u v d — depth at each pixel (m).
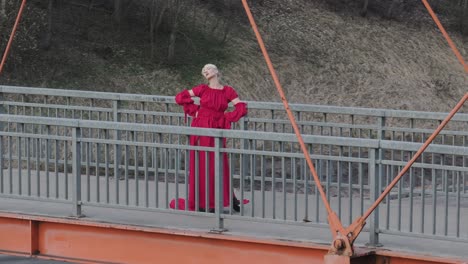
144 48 50.78
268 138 11.91
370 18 61.41
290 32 57.31
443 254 11.13
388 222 11.60
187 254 12.34
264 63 53.31
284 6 59.88
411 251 11.30
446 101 56.72
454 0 65.62
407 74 57.44
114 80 47.72
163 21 52.44
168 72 49.56
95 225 12.79
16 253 13.44
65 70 47.12
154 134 17.23
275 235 12.08
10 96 42.56
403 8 63.56
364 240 11.98
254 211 13.20
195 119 13.94
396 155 36.03
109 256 12.86
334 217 11.16
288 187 23.97
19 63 45.97
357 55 57.34
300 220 12.73
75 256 13.09
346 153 35.84
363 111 15.54
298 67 54.31
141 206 12.94
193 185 13.64
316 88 53.44
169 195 15.21
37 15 48.56
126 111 17.38
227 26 53.84
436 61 59.62
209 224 12.75
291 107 15.98
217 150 12.29
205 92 13.84
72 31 49.84
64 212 13.63
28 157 13.72
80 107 17.80
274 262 11.77
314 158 11.87
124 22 52.09
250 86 51.16
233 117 13.81
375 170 11.50
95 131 30.16
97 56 48.97
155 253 12.52
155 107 46.59
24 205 14.19
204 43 53.09
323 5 61.22
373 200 11.51
